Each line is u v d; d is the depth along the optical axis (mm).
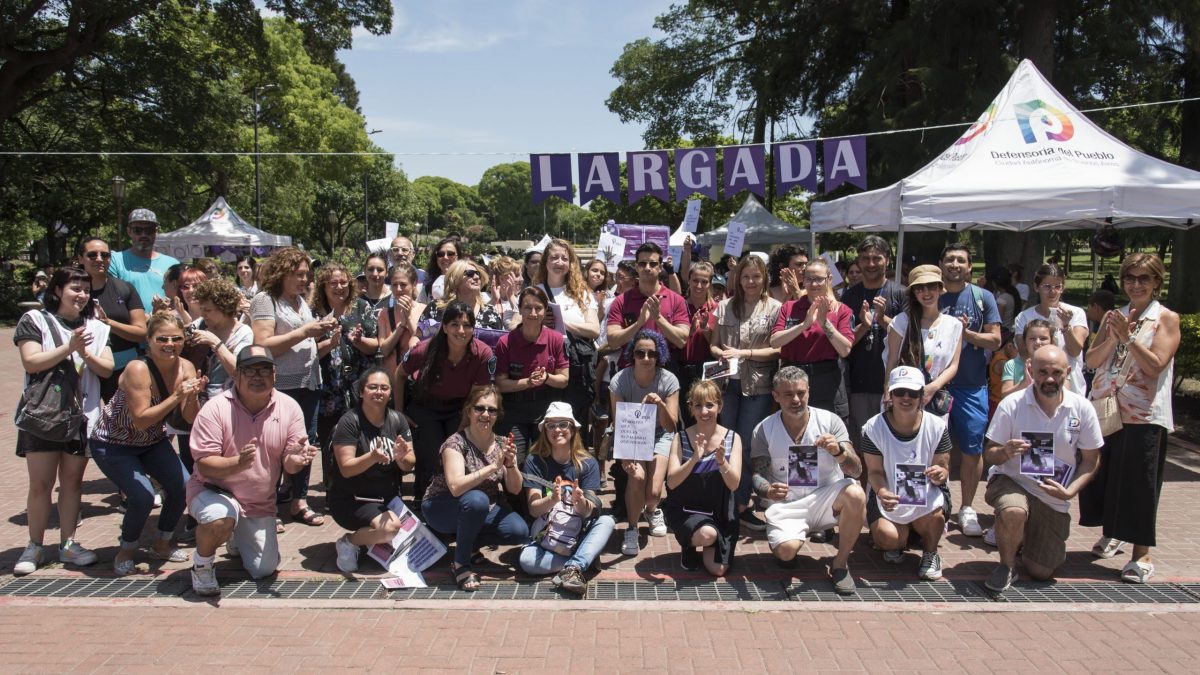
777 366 5621
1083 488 4832
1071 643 3877
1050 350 4461
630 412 4902
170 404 4594
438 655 3729
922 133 16172
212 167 27344
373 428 4789
